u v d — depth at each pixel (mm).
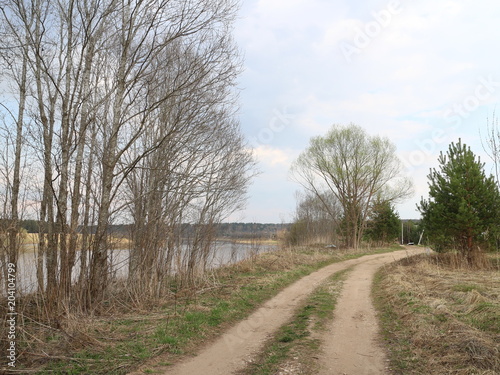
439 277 13516
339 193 39188
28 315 7973
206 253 14930
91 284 9844
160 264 12359
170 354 6691
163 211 12477
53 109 10266
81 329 7172
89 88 10789
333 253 29672
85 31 9555
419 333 7371
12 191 8930
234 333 8328
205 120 12016
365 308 10758
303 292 13648
